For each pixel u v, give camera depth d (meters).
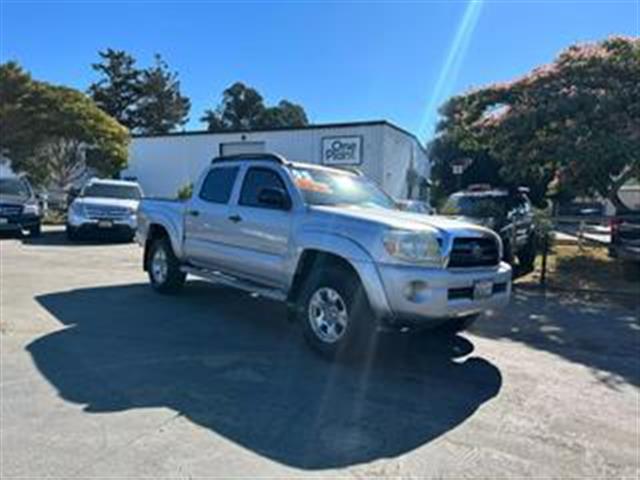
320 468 3.66
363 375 5.45
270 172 7.19
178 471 3.57
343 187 7.15
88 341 6.38
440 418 4.50
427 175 42.53
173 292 9.10
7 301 8.42
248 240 7.16
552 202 19.06
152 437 4.03
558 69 13.15
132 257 14.03
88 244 16.89
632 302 9.62
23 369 5.38
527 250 12.78
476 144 15.82
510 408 4.74
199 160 34.38
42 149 29.78
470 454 3.90
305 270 6.36
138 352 6.00
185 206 8.55
